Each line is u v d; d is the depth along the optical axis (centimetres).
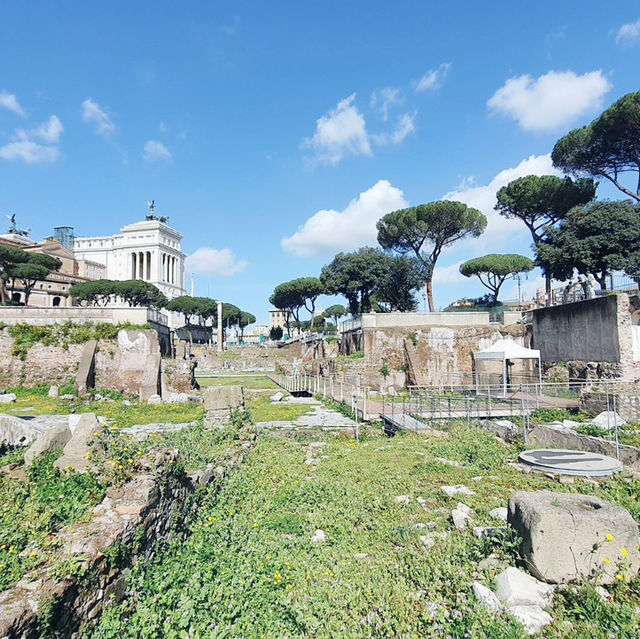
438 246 5025
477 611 450
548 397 2220
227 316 10131
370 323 3612
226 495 888
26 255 6800
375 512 792
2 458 934
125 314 3028
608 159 3772
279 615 489
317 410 2358
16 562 422
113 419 2009
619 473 927
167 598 481
